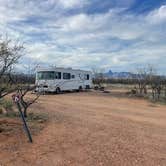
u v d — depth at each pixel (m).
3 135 7.19
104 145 6.66
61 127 8.53
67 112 12.50
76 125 8.98
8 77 9.90
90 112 12.96
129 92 28.02
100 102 19.06
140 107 16.69
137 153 6.12
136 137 7.64
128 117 11.85
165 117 12.51
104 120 10.43
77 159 5.65
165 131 8.88
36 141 6.84
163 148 6.64
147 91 29.97
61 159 5.64
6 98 14.85
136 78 34.88
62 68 27.05
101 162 5.49
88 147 6.46
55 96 23.33
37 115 10.45
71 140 7.02
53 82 25.59
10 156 5.76
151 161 5.63
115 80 52.75
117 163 5.45
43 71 24.91
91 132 7.99
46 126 8.60
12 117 9.63
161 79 28.72
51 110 12.91
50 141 6.88
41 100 18.59
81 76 30.67
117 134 7.88
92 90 32.84
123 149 6.38
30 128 8.08
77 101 19.27
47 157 5.74
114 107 16.05
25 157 5.72
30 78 13.38
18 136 7.20
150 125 9.95
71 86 28.62
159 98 21.97
